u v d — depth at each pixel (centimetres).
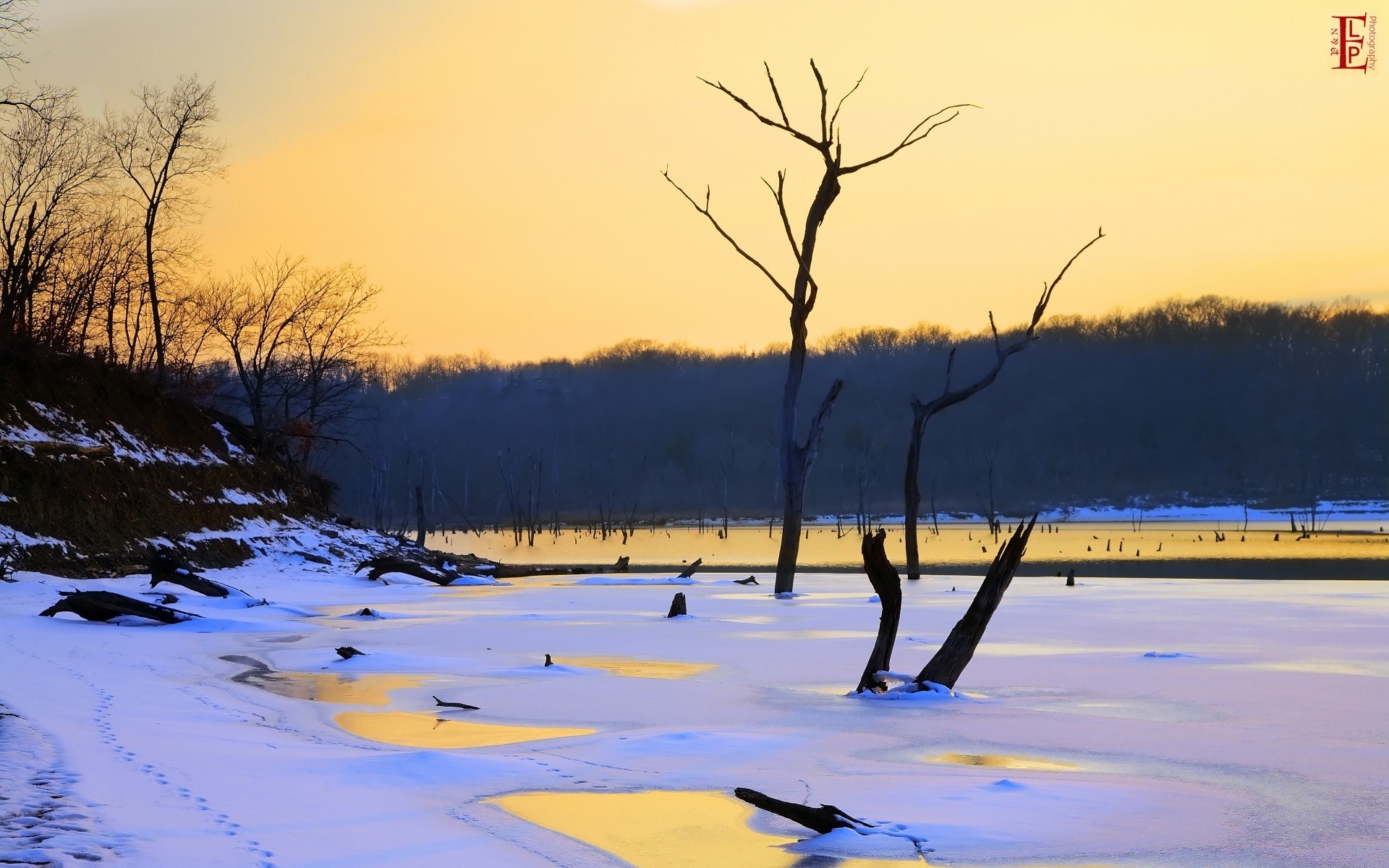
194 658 1855
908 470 4391
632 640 2147
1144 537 11562
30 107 4134
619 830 782
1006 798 867
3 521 3134
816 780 935
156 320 5269
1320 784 910
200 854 654
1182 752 1042
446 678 1619
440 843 727
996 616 2619
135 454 3953
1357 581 4228
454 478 17200
